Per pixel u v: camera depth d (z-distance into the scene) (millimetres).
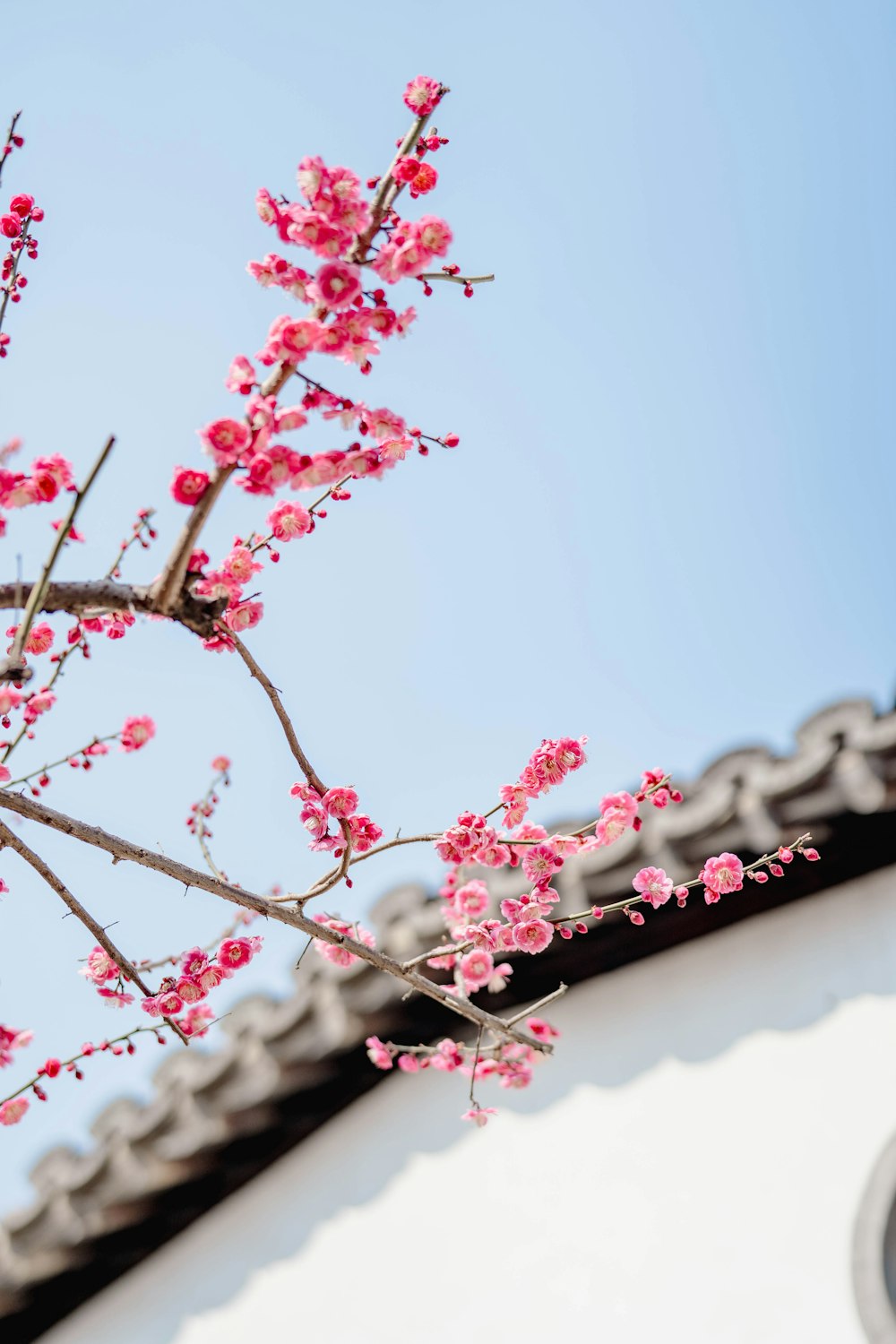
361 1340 4723
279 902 3072
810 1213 4309
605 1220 4562
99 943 3100
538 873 3289
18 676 2689
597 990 5035
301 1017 4973
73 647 3420
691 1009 4852
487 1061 3791
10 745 3361
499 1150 4879
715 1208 4434
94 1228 5137
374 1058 3842
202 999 3336
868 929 4766
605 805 3301
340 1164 5148
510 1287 4586
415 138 2771
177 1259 5301
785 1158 4438
